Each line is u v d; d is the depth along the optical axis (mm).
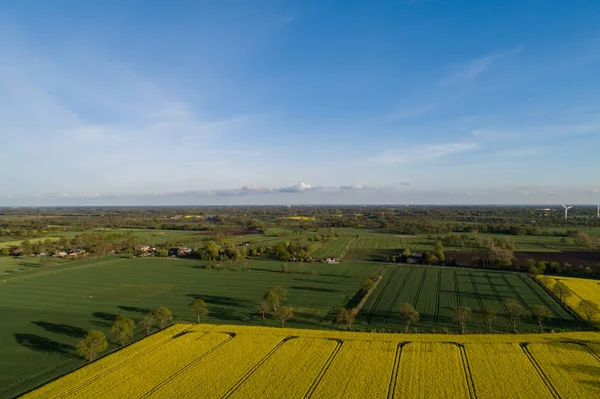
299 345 67688
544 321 84875
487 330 79750
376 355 62625
